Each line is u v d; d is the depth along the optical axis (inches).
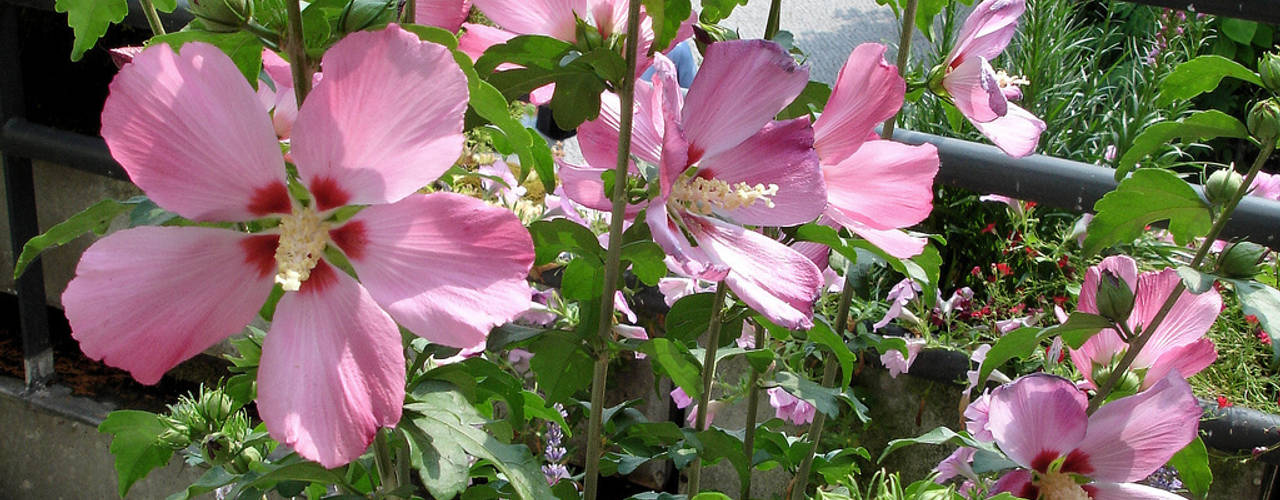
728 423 50.9
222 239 21.7
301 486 26.8
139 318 21.2
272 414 21.4
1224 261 28.0
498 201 44.4
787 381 31.0
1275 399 46.6
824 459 33.2
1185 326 29.2
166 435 28.9
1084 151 66.3
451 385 25.1
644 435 30.8
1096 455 28.1
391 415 21.5
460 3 25.4
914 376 47.8
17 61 49.0
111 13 25.3
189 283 21.5
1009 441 27.7
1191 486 30.5
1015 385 27.5
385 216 21.7
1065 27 73.0
